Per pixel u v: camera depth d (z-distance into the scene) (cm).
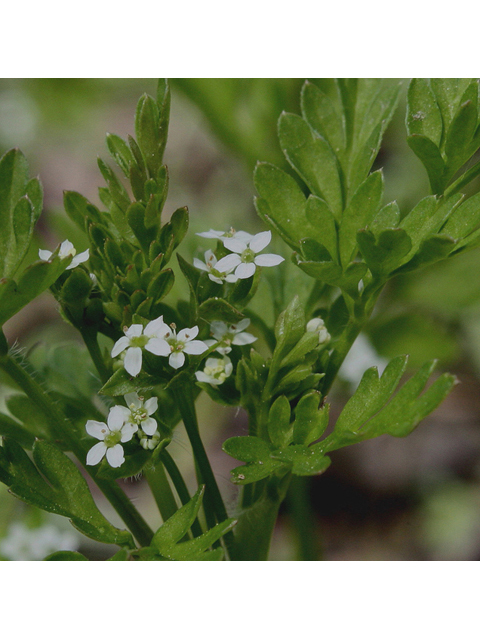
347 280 10
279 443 10
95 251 10
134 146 10
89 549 14
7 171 10
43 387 11
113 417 10
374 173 10
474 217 10
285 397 10
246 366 10
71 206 10
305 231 10
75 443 10
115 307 10
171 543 10
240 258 10
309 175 11
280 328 10
